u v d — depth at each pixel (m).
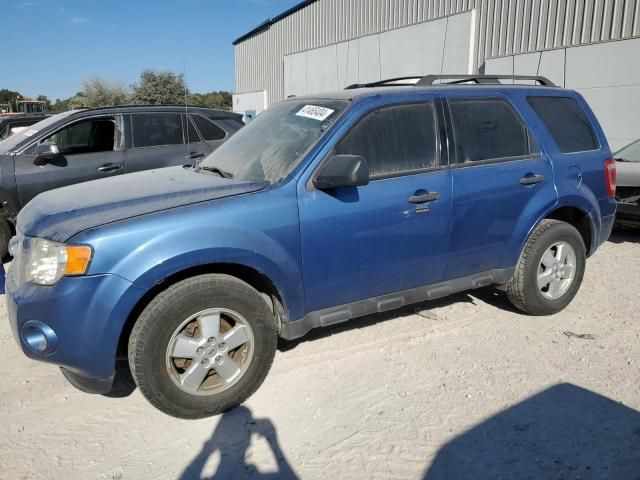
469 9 14.41
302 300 3.30
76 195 3.37
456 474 2.58
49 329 2.73
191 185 3.35
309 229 3.22
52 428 2.98
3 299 4.94
